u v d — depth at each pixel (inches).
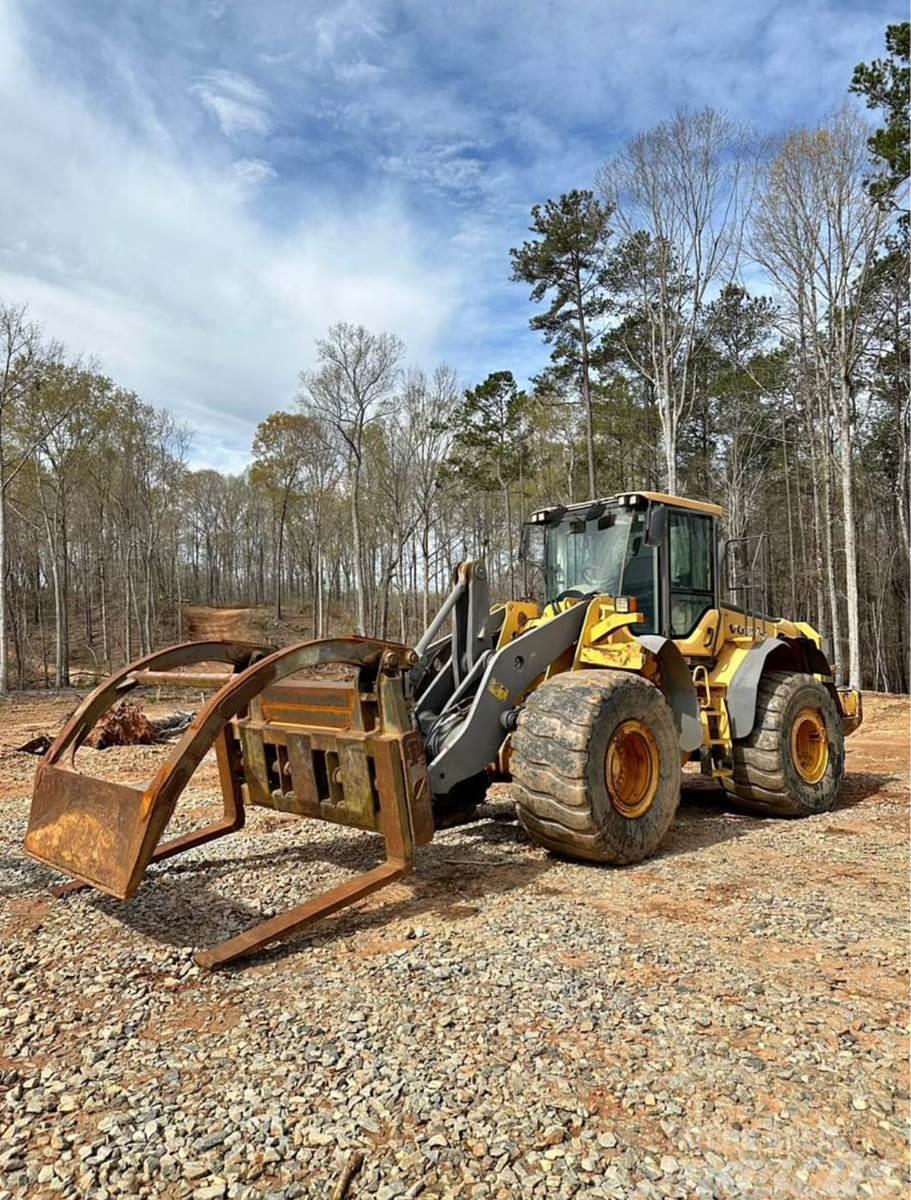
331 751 164.4
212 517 2546.8
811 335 900.0
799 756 254.2
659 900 162.9
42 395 1082.7
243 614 2010.3
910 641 971.9
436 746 185.6
